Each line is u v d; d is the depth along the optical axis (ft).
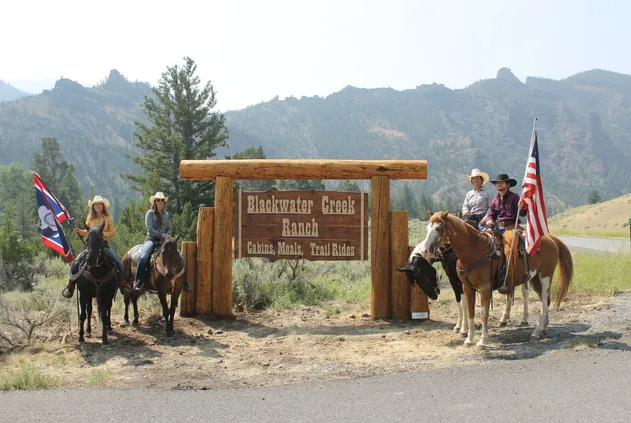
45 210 35.99
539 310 39.78
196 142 133.80
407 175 39.86
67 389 24.27
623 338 29.35
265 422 19.43
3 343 33.27
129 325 38.22
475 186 36.42
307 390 23.17
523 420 18.56
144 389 23.95
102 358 29.78
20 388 24.61
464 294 32.78
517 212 32.04
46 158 317.42
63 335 34.65
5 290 57.82
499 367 25.36
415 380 23.97
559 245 33.63
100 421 19.98
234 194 41.50
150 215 36.22
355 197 40.40
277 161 40.65
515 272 30.83
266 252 40.93
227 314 41.04
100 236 32.55
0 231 67.05
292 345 32.09
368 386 23.40
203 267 41.06
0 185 343.05
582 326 33.24
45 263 67.21
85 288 32.30
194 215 92.99
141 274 34.65
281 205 40.86
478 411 19.61
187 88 128.47
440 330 35.27
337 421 19.26
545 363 25.41
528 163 31.76
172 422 19.72
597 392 20.90
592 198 506.89
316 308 44.88
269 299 45.85
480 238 30.12
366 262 63.00
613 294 43.45
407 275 35.68
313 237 40.55
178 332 36.27
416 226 104.68
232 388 23.89
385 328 36.88
